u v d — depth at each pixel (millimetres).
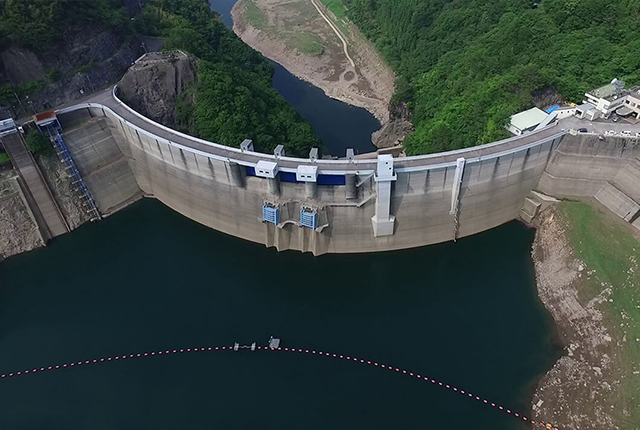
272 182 85438
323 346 76812
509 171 88250
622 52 97000
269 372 73312
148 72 102250
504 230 96062
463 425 66000
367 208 87750
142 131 94188
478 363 73375
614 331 71750
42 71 97938
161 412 68562
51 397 70750
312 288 87312
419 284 87250
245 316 82062
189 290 87250
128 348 77188
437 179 85000
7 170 93375
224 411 68312
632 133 85250
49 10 96750
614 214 86500
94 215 102250
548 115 90500
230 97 101688
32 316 83062
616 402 64250
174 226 101875
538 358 73500
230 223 97500
